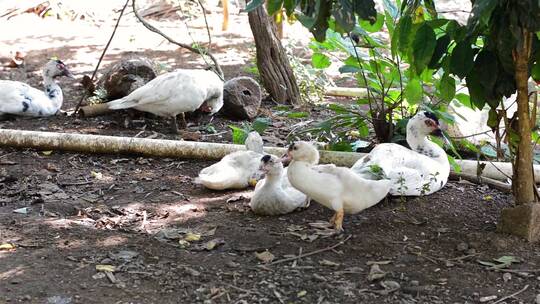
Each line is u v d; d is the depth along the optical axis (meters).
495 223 4.54
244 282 4.07
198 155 5.27
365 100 5.32
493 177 5.02
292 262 4.20
